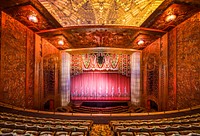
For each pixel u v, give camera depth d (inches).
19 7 291.3
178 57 391.9
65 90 598.9
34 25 382.9
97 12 350.6
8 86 329.1
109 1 318.0
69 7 323.0
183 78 372.5
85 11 345.1
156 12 316.2
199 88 316.8
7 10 302.5
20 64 372.5
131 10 342.3
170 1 274.8
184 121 197.5
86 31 422.6
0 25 301.0
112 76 729.0
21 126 158.9
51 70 526.6
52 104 534.6
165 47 448.8
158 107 497.4
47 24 376.2
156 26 394.9
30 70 418.0
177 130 153.2
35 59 437.1
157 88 502.6
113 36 460.4
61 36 456.1
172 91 419.8
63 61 587.2
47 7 304.5
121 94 722.2
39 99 463.2
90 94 726.5
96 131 212.2
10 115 243.9
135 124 192.9
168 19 348.8
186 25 358.6
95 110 615.2
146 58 566.3
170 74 430.6
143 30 420.8
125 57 677.9
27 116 265.0
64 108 554.9
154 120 241.0
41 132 140.5
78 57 682.8
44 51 482.6
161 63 474.0
